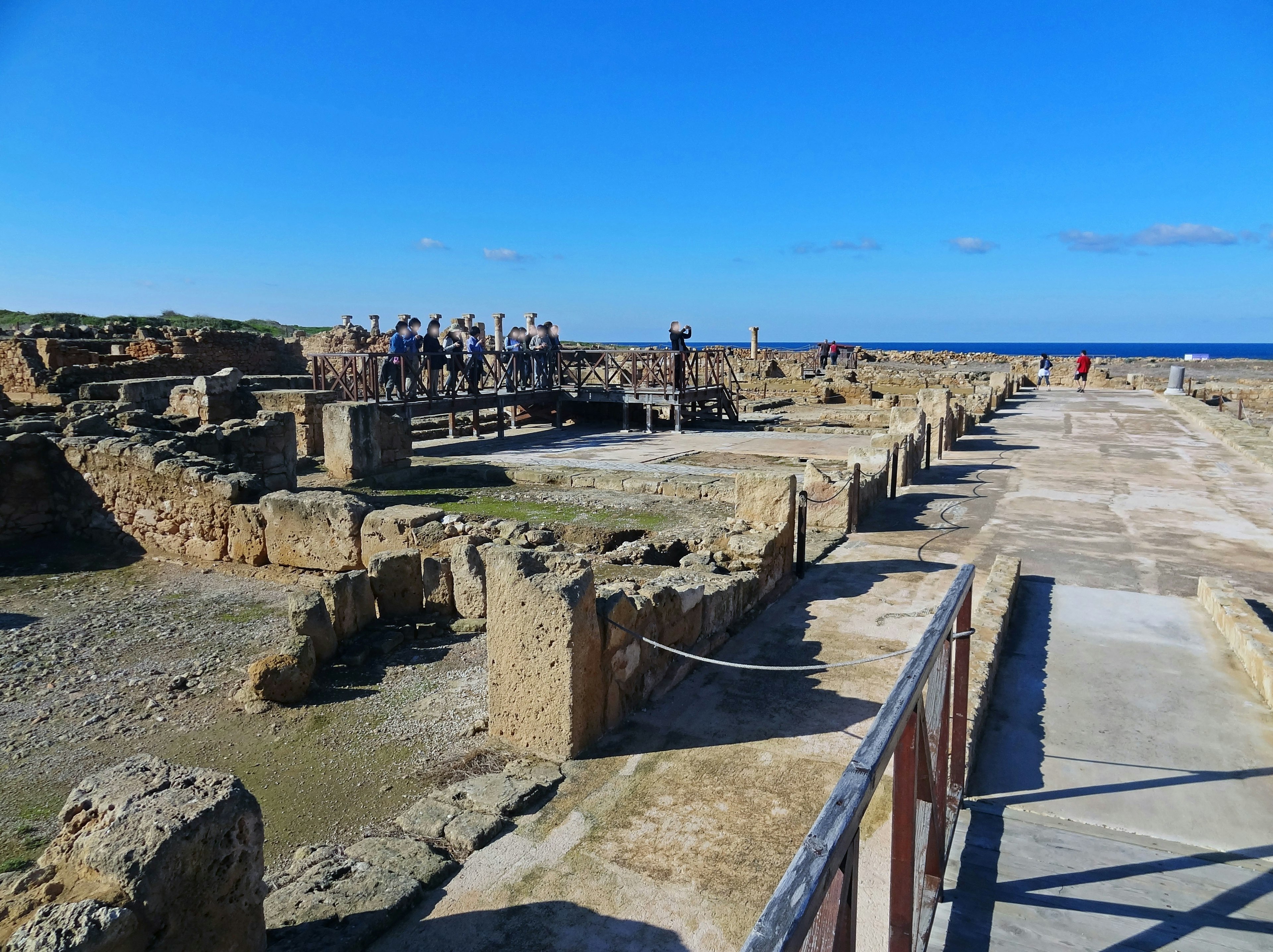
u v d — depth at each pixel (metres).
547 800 4.34
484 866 3.78
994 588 6.93
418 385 19.42
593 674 4.90
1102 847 3.67
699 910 3.46
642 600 5.51
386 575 7.45
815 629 6.93
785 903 1.42
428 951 3.25
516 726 4.95
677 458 16.88
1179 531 10.34
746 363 41.34
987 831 3.80
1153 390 37.19
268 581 9.24
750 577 7.21
